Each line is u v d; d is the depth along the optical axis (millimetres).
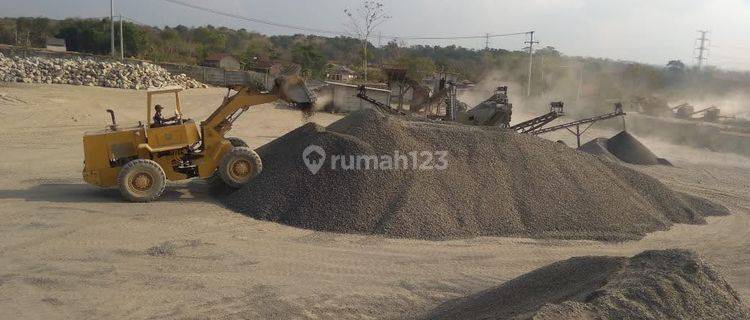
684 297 5234
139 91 35688
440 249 9742
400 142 12172
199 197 12570
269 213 11078
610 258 6242
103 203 11797
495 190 11641
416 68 55000
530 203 11555
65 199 12086
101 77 36625
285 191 11469
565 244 10344
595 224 11344
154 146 12234
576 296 5277
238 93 12773
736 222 12789
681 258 5922
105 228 10062
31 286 7516
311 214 10828
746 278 8992
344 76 54688
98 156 12125
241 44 90188
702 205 13836
